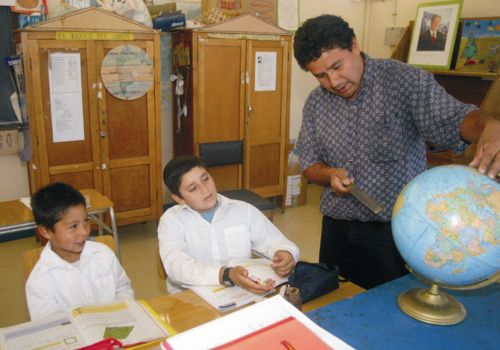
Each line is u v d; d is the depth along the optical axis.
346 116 1.63
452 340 1.01
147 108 3.46
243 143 3.69
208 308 1.34
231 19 3.65
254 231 1.78
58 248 1.60
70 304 1.58
